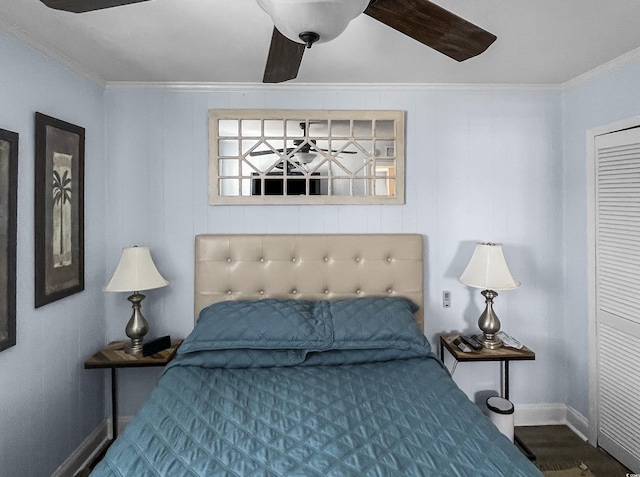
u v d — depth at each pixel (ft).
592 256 8.32
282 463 4.31
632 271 7.39
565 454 8.08
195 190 8.88
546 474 7.44
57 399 7.05
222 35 6.35
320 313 7.80
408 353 7.37
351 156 9.07
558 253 9.20
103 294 8.71
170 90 8.77
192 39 6.49
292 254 8.80
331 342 7.23
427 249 9.11
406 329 7.50
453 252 9.12
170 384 6.34
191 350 7.11
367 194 9.07
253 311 7.61
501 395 9.12
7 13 5.56
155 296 8.85
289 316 7.50
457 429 5.04
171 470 4.21
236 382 6.49
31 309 6.37
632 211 7.36
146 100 8.75
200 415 5.38
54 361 6.97
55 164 6.91
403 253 8.84
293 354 7.25
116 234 8.79
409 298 8.81
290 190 8.99
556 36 6.46
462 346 8.14
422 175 9.08
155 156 8.79
